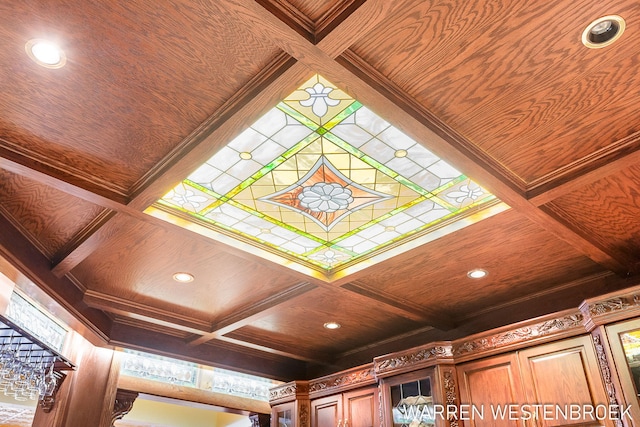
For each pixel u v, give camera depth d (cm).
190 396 524
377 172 215
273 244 271
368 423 364
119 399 459
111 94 174
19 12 146
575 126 186
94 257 279
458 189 226
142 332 377
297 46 149
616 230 254
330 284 302
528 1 141
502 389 296
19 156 196
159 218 236
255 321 371
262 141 195
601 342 255
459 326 368
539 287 321
